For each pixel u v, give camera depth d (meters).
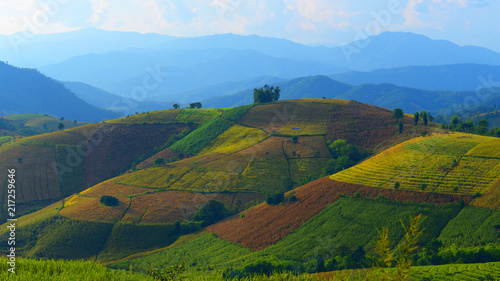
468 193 74.12
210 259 71.81
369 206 79.19
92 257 80.25
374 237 68.38
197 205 100.94
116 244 84.19
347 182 91.69
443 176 83.00
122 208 98.19
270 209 90.19
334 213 79.81
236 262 67.94
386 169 94.25
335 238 70.62
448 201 73.44
